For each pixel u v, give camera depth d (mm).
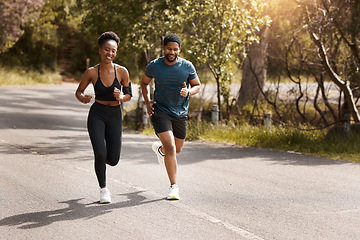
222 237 4469
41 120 15617
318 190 6359
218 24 13086
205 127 12711
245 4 13031
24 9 28562
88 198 5809
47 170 7457
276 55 15055
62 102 23094
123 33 14398
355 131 10578
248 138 11508
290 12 12438
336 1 10977
